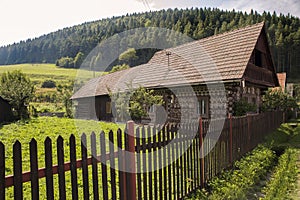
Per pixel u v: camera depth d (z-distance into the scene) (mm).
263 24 14938
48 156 2666
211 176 5477
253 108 13484
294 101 24156
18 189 2449
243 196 4750
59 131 11938
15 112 24562
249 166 6254
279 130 14320
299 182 5809
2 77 31844
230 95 13078
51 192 2684
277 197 4832
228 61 14141
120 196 3443
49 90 53562
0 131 11570
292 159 7801
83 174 2988
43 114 31609
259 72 15750
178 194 4461
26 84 28125
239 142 7223
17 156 2445
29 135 10453
